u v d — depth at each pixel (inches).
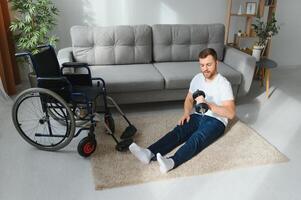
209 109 80.1
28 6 112.6
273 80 149.6
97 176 71.7
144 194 66.6
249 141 88.6
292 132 96.1
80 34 113.0
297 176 73.5
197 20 149.9
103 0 134.6
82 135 91.0
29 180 70.6
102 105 99.7
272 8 142.5
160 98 109.0
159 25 121.7
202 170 74.9
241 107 115.6
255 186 69.7
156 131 94.9
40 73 78.8
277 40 164.4
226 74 109.9
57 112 91.3
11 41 124.2
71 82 90.4
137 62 121.1
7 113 105.7
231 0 140.5
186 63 123.3
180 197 65.8
